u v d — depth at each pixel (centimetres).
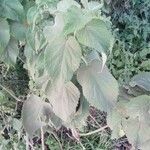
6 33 57
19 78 85
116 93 51
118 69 102
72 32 47
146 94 57
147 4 112
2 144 81
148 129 55
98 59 52
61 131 92
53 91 52
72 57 47
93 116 91
